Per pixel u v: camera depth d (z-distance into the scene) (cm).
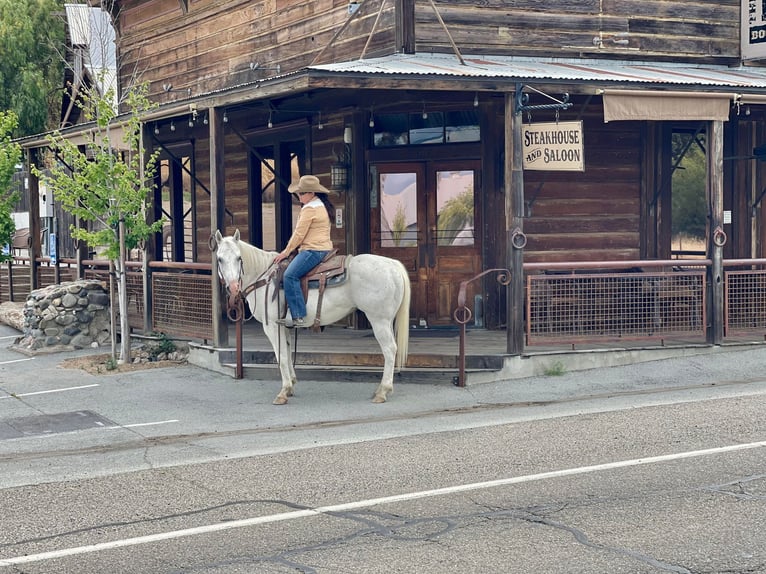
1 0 3653
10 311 2077
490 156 1558
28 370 1500
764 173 1733
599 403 1191
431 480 855
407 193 1628
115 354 1497
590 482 832
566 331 1334
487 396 1239
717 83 1360
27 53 3700
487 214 1570
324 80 1196
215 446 1023
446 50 1490
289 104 1587
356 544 686
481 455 941
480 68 1341
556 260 1594
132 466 946
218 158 1424
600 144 1605
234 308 1375
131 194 1495
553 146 1277
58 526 751
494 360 1304
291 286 1184
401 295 1200
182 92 2092
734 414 1090
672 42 1627
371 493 820
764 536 682
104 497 833
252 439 1054
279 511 774
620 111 1295
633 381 1298
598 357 1356
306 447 1004
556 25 1547
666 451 934
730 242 1730
